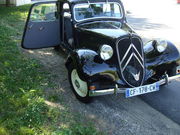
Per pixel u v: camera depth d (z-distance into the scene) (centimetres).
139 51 538
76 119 486
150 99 580
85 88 526
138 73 533
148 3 2088
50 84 609
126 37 522
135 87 513
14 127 431
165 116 516
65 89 599
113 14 671
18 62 712
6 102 501
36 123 448
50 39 736
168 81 548
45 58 785
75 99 561
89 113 513
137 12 1662
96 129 462
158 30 1184
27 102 504
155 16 1530
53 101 539
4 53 755
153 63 562
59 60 769
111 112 522
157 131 467
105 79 511
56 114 484
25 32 693
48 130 438
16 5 1916
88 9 649
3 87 554
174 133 464
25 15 1461
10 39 927
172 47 591
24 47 713
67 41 707
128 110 534
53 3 707
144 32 1148
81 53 528
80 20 645
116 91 500
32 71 663
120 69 518
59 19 718
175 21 1380
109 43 533
